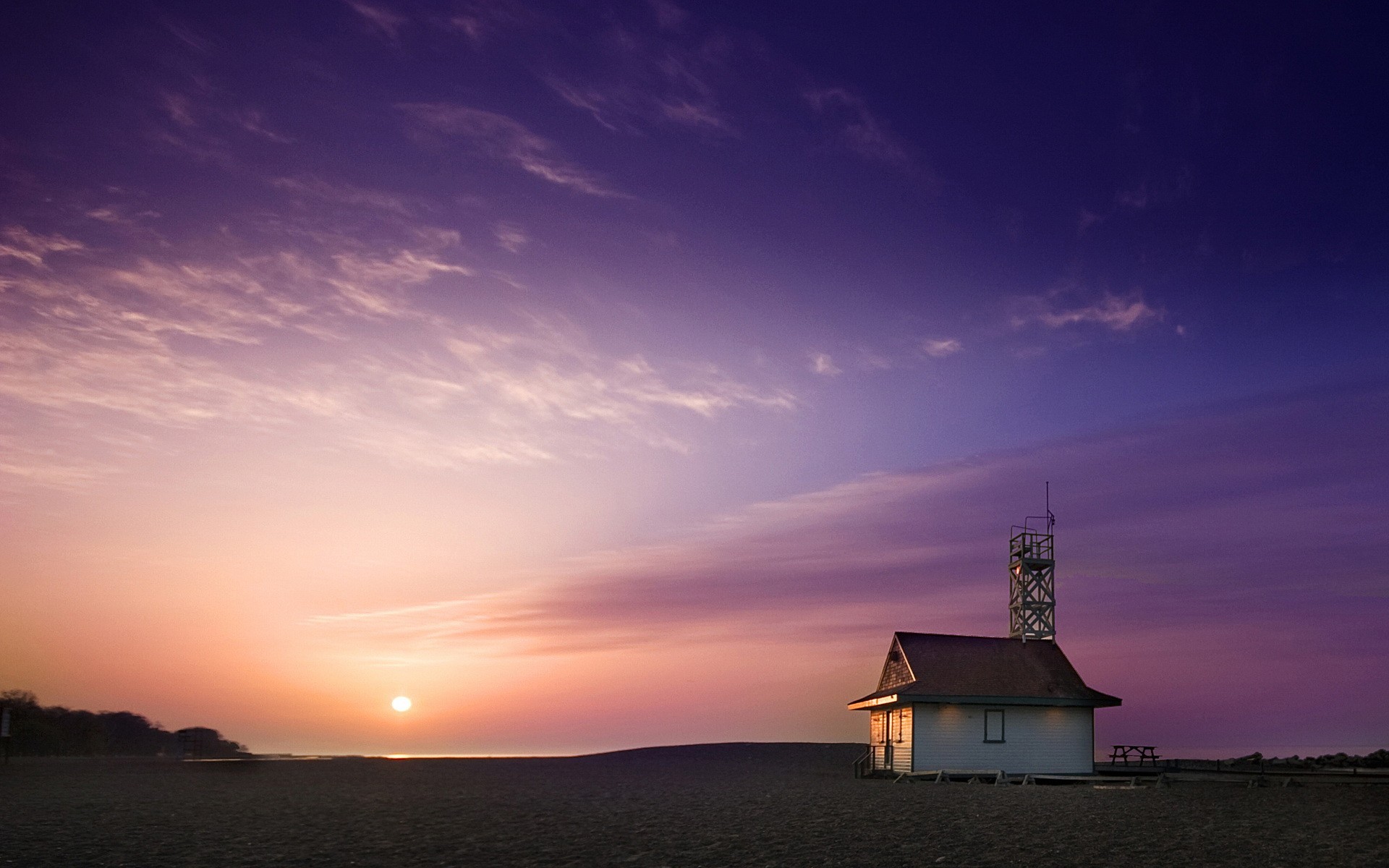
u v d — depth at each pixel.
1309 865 20.09
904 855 21.73
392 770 61.41
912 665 53.72
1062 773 52.00
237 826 27.14
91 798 35.53
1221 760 71.25
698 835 25.50
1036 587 57.97
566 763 77.81
